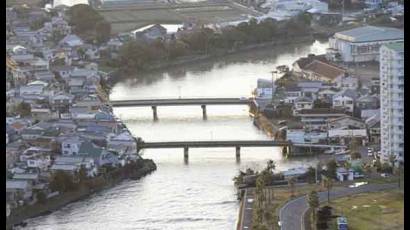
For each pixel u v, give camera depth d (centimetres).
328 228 18738
